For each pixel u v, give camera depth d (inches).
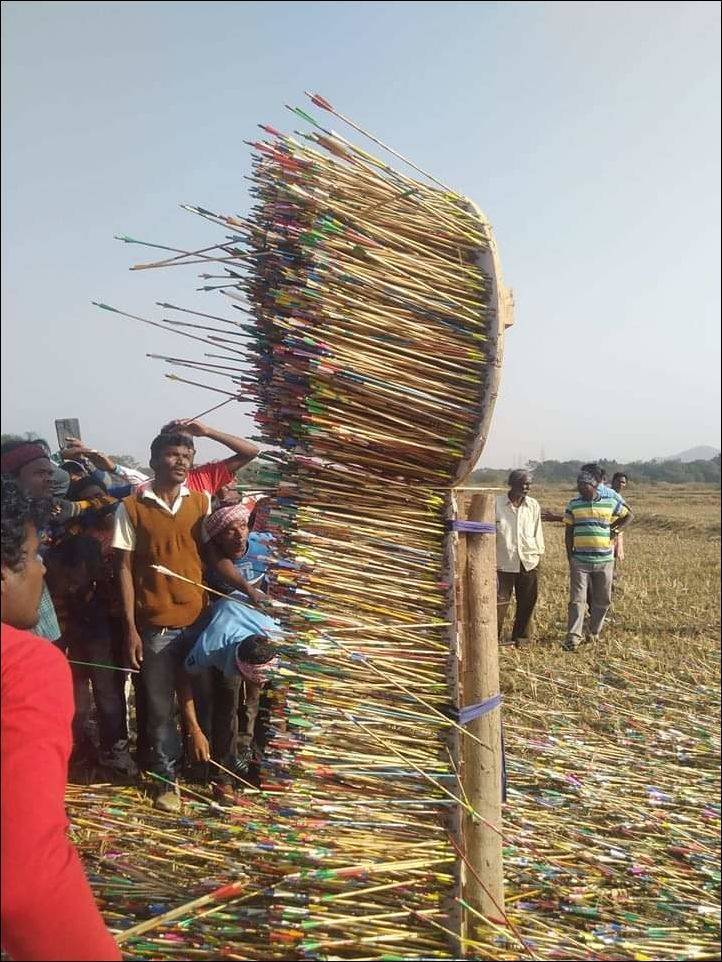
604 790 214.2
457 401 118.6
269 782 123.7
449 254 120.5
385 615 122.7
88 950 66.8
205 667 195.0
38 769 66.8
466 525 122.6
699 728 271.6
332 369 112.6
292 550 121.5
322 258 113.6
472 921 121.6
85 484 210.1
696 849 184.5
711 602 497.4
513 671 335.0
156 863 155.9
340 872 114.3
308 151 116.2
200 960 119.5
